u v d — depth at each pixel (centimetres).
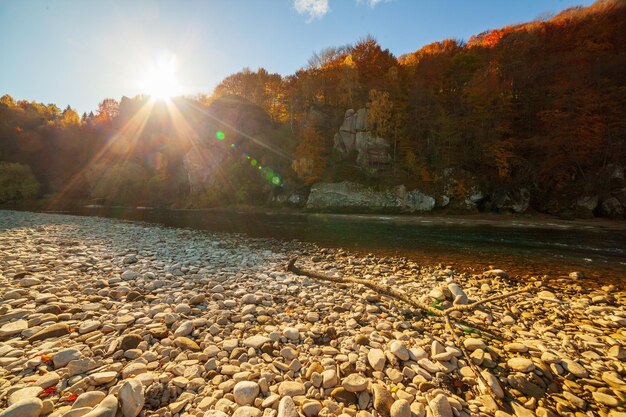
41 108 10156
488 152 4050
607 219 3181
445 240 1820
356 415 320
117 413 292
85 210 4888
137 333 476
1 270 816
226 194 5547
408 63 6112
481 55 5206
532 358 461
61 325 473
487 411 342
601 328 591
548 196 3706
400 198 4150
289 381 373
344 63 5816
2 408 288
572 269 1112
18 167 6750
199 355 425
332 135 5381
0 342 423
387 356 439
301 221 3141
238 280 878
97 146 8012
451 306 688
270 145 5678
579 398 371
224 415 296
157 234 1933
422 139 4578
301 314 620
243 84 7319
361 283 834
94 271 869
